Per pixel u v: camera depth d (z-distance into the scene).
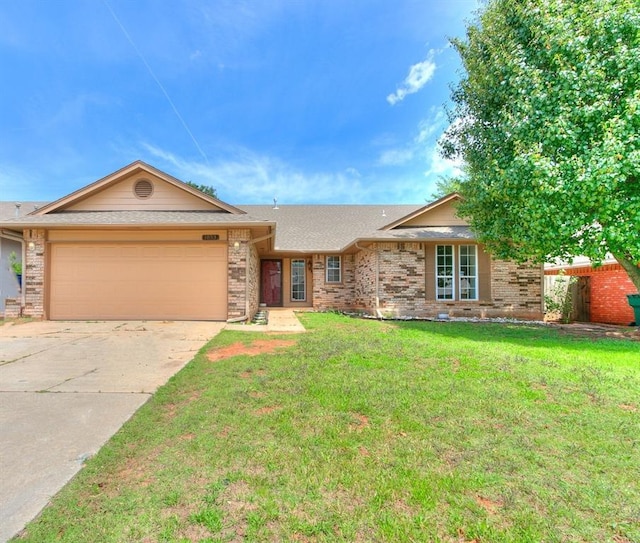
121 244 9.82
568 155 7.08
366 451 2.60
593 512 1.95
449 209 12.74
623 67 6.64
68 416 3.29
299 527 1.84
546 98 7.25
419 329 8.78
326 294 14.99
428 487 2.16
